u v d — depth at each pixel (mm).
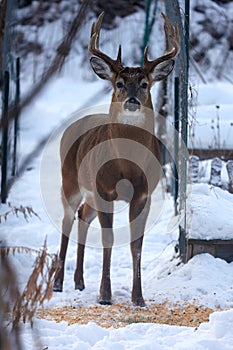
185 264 11539
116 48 32406
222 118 20875
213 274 11078
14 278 4699
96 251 13617
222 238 11445
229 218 11758
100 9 33906
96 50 10359
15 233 13812
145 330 8398
